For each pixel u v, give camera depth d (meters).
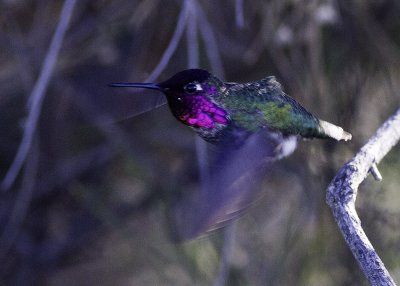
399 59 8.49
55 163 10.02
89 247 10.81
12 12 8.88
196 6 7.70
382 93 8.58
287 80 8.45
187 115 6.39
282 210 8.87
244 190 4.98
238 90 6.43
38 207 10.48
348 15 8.39
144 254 9.40
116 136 9.39
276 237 8.77
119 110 7.57
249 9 8.36
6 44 9.02
